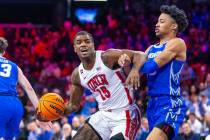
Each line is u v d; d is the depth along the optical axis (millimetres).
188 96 17000
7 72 7828
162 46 7277
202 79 19719
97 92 7555
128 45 24906
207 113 13328
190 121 13609
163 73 7199
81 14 29156
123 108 7508
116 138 7363
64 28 27078
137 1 28188
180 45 7133
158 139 6934
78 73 7621
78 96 7848
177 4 24266
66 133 13156
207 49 23641
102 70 7375
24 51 25453
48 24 29922
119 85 7445
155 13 26688
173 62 7156
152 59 7211
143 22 26766
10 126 7738
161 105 7176
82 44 7301
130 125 7480
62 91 19422
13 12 30000
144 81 7621
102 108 7621
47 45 25344
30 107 16297
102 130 7590
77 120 13250
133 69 7055
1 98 7598
